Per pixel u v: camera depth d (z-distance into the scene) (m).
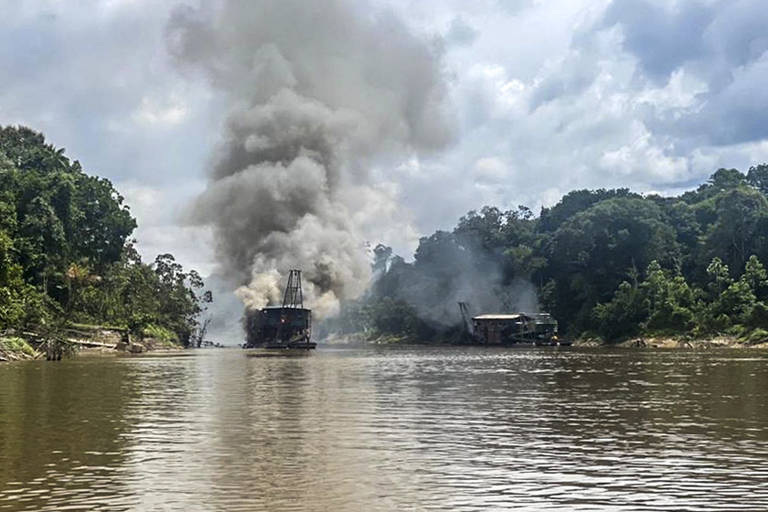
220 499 19.30
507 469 22.80
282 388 51.00
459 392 47.56
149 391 48.34
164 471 22.55
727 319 153.38
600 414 35.50
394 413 36.22
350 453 25.41
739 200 176.00
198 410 37.56
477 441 27.78
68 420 33.62
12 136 177.62
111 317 148.75
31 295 113.25
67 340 109.88
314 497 19.50
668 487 20.45
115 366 80.94
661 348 151.25
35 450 25.91
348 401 42.06
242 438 28.50
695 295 167.62
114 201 160.75
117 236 160.00
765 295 158.00
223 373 68.75
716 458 24.31
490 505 18.73
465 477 21.75
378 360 100.06
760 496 19.47
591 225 191.00
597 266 190.75
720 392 46.12
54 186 140.88
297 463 23.72
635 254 188.25
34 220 132.75
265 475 22.02
